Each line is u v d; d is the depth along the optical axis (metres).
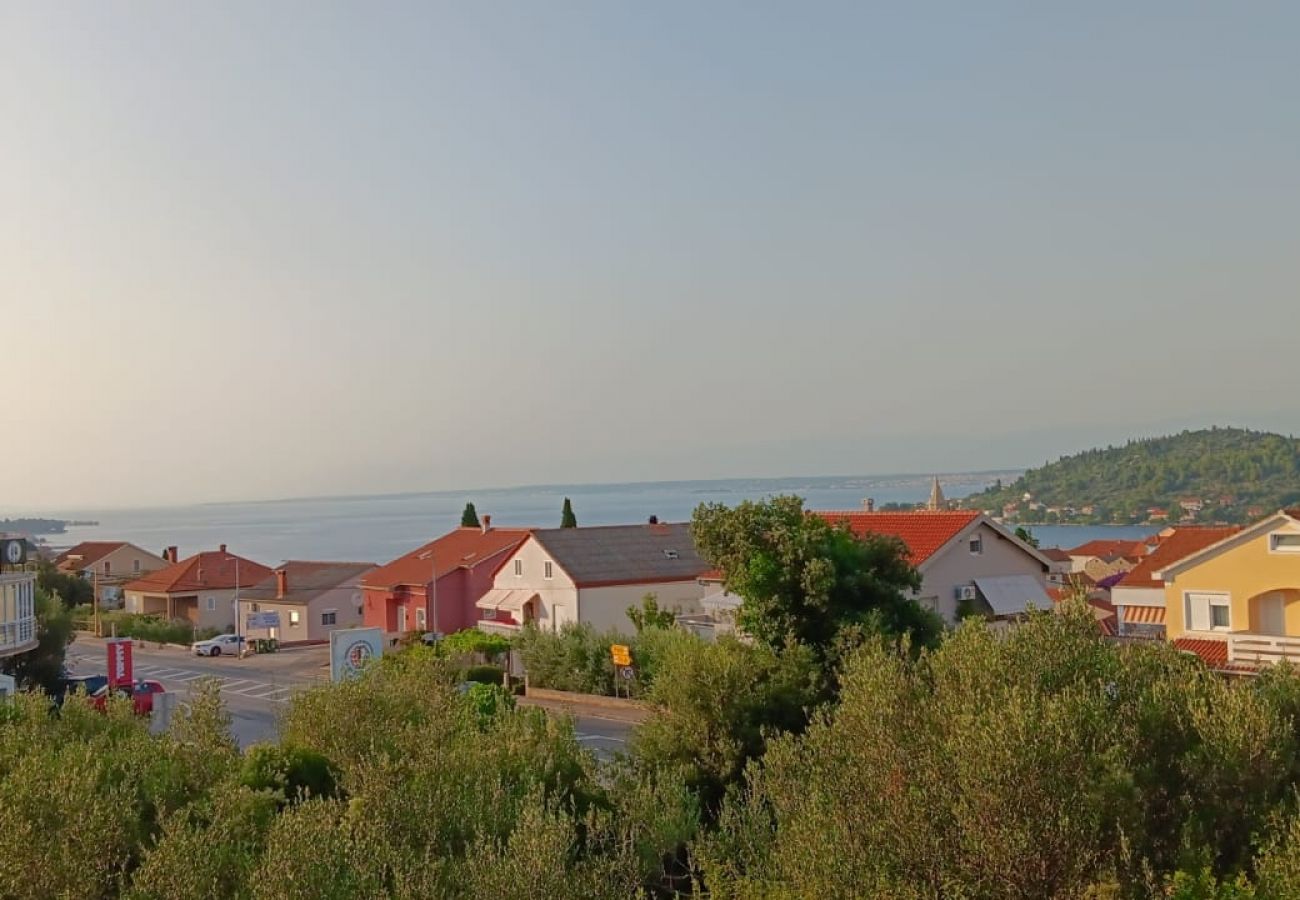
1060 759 10.53
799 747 15.88
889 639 26.02
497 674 42.53
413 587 61.41
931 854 10.59
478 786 15.02
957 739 11.02
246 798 15.21
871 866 10.59
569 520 67.12
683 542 55.66
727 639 24.53
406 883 11.30
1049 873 10.27
